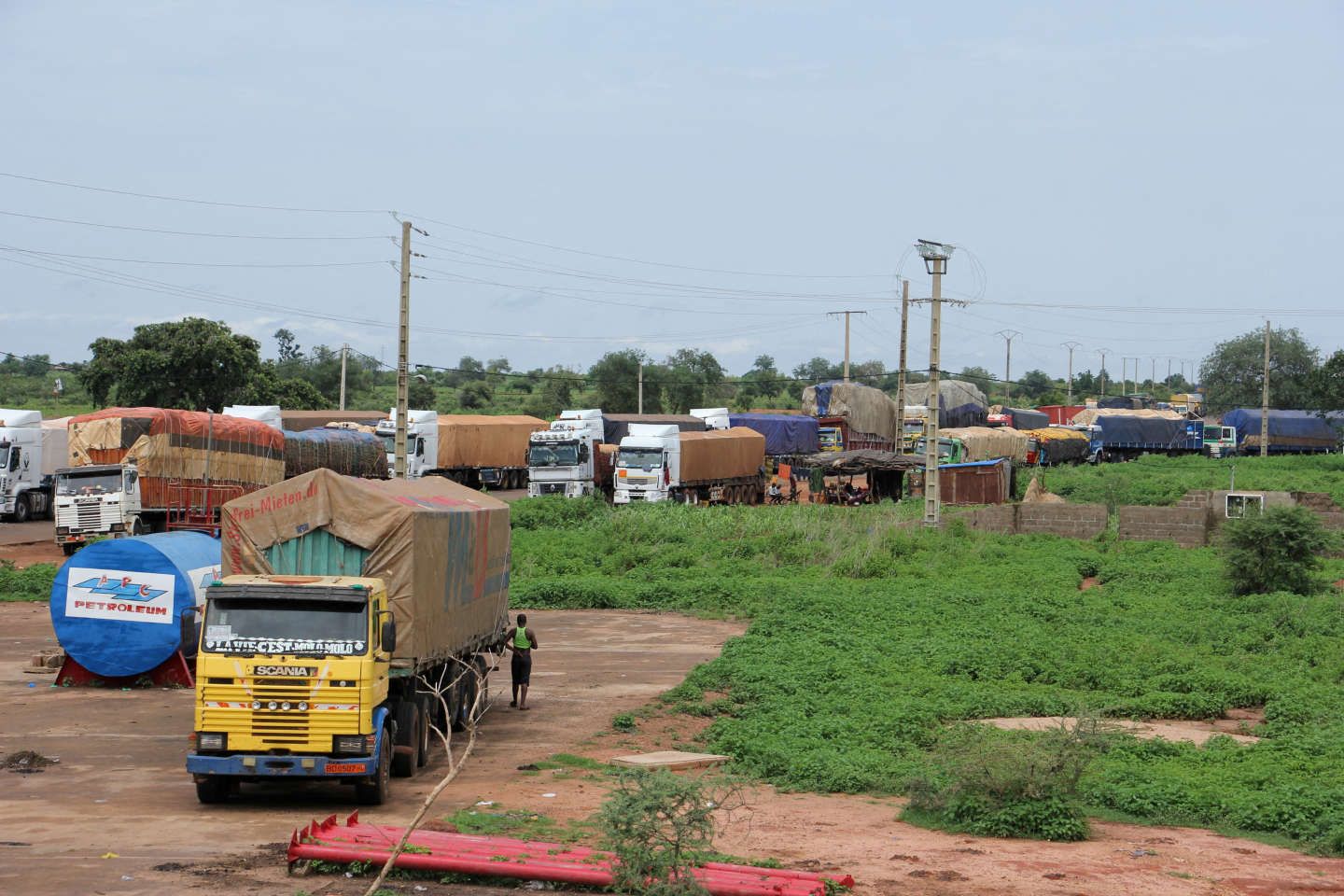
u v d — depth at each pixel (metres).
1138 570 62.53
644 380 192.88
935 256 74.88
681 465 94.56
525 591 58.34
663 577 63.66
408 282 68.81
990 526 79.75
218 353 127.31
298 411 132.38
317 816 22.67
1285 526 55.78
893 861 20.16
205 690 23.16
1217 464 140.62
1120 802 24.73
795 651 42.56
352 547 26.53
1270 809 23.33
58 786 24.89
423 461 101.75
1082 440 145.25
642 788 17.33
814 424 119.56
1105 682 38.12
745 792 26.02
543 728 32.56
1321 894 18.41
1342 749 28.95
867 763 27.56
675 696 36.03
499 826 21.47
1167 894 18.25
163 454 67.81
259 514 26.83
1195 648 43.56
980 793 22.97
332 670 23.22
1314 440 162.38
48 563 64.06
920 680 37.72
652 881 17.14
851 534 71.31
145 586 36.25
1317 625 46.44
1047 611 50.50
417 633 26.53
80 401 171.62
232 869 18.70
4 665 40.38
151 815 22.52
